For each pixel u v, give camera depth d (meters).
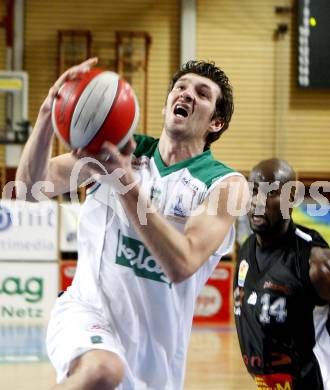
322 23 37.53
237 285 9.74
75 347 7.20
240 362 20.05
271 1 39.00
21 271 28.62
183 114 8.09
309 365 8.97
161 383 8.17
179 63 39.12
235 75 39.12
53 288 28.70
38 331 25.25
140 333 7.93
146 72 38.59
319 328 9.01
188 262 6.57
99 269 7.96
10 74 33.50
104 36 38.94
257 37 39.12
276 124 39.00
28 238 28.66
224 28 39.09
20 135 32.81
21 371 18.09
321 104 38.91
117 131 6.36
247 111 39.03
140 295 7.88
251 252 9.56
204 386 16.64
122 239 7.88
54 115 6.59
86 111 6.35
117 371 7.00
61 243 28.83
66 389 6.73
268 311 9.05
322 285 8.84
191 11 38.94
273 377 9.17
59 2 38.78
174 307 8.04
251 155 39.00
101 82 6.49
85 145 6.39
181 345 8.29
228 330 27.27
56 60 38.69
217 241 7.06
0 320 28.44
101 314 7.88
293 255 9.09
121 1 39.09
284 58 38.91
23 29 38.59
